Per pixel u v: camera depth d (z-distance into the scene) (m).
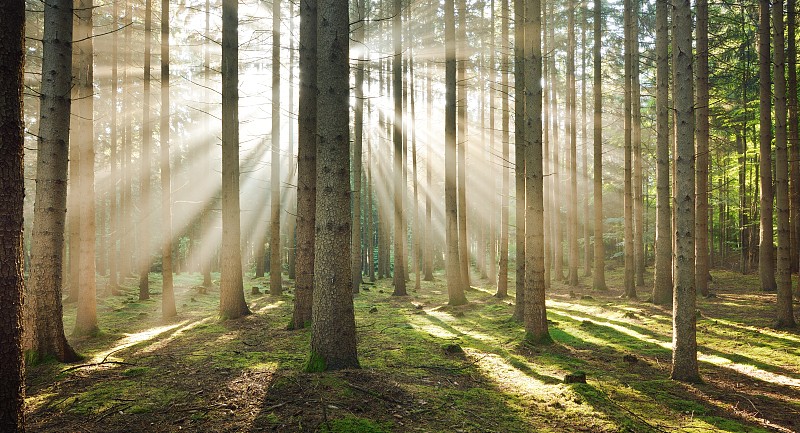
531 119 8.92
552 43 21.05
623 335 9.79
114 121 17.06
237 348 7.82
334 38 5.94
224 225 11.41
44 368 6.28
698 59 13.89
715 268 22.33
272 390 5.09
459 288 14.55
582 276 24.86
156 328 10.50
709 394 6.02
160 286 22.67
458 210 18.84
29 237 22.25
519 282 11.47
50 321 6.70
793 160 13.71
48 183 6.77
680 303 6.66
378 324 11.09
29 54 15.35
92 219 9.42
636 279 19.73
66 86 6.96
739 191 20.92
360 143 19.11
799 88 15.43
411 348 8.18
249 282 24.66
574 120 19.88
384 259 28.16
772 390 6.20
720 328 9.98
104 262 24.41
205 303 15.73
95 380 5.68
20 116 3.33
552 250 30.11
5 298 3.20
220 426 4.18
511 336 9.69
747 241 21.95
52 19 6.83
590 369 7.20
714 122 20.00
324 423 4.24
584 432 4.61
